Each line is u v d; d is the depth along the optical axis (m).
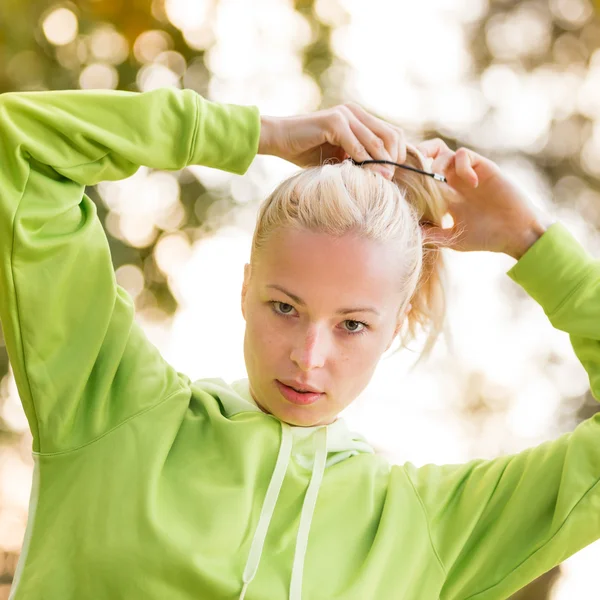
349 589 1.41
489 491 1.55
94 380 1.48
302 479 1.51
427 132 4.80
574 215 4.81
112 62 4.40
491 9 4.89
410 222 1.54
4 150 1.42
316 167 1.52
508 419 4.61
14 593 1.40
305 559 1.43
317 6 4.68
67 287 1.44
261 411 1.58
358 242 1.42
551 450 1.57
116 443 1.46
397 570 1.47
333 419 1.60
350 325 1.44
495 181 1.73
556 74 4.89
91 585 1.37
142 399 1.50
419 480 1.58
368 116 1.60
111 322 1.49
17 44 4.21
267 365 1.44
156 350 1.57
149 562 1.36
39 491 1.45
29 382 1.43
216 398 1.62
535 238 1.73
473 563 1.51
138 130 1.48
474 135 4.85
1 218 1.40
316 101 4.67
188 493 1.44
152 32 4.44
